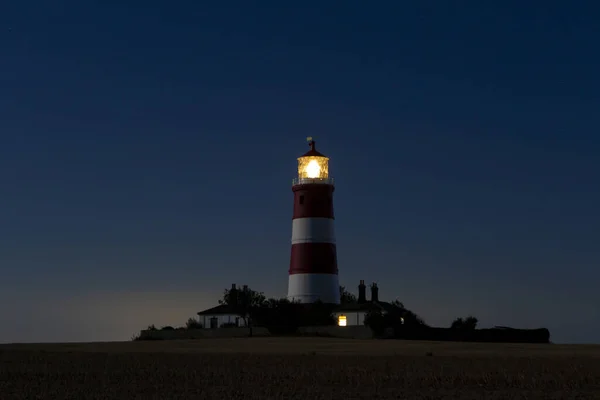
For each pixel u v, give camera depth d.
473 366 58.56
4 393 44.59
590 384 47.56
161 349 84.19
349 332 104.69
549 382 47.97
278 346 88.00
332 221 112.06
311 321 108.75
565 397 42.69
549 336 101.38
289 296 112.31
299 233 111.12
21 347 90.44
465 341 101.12
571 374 51.88
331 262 111.06
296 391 45.16
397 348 83.75
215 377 51.69
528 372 53.25
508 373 52.38
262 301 117.62
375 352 77.38
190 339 108.38
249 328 110.88
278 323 110.25
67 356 71.69
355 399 42.16
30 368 58.06
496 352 76.56
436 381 48.69
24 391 45.19
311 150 115.06
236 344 92.75
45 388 46.44
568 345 90.75
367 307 109.44
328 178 112.38
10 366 59.88
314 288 110.12
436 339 101.94
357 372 54.09
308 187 110.88
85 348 87.00
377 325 102.69
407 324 105.38
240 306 118.75
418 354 73.94
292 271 111.56
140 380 50.50
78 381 50.25
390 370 55.38
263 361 64.50
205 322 119.56
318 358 68.06
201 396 43.28
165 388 46.47
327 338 102.56
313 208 110.81
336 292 111.69
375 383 47.97
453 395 43.53
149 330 117.38
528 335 101.19
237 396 43.25
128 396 43.53
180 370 56.03
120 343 100.25
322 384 48.31
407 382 48.44
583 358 67.19
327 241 111.00
